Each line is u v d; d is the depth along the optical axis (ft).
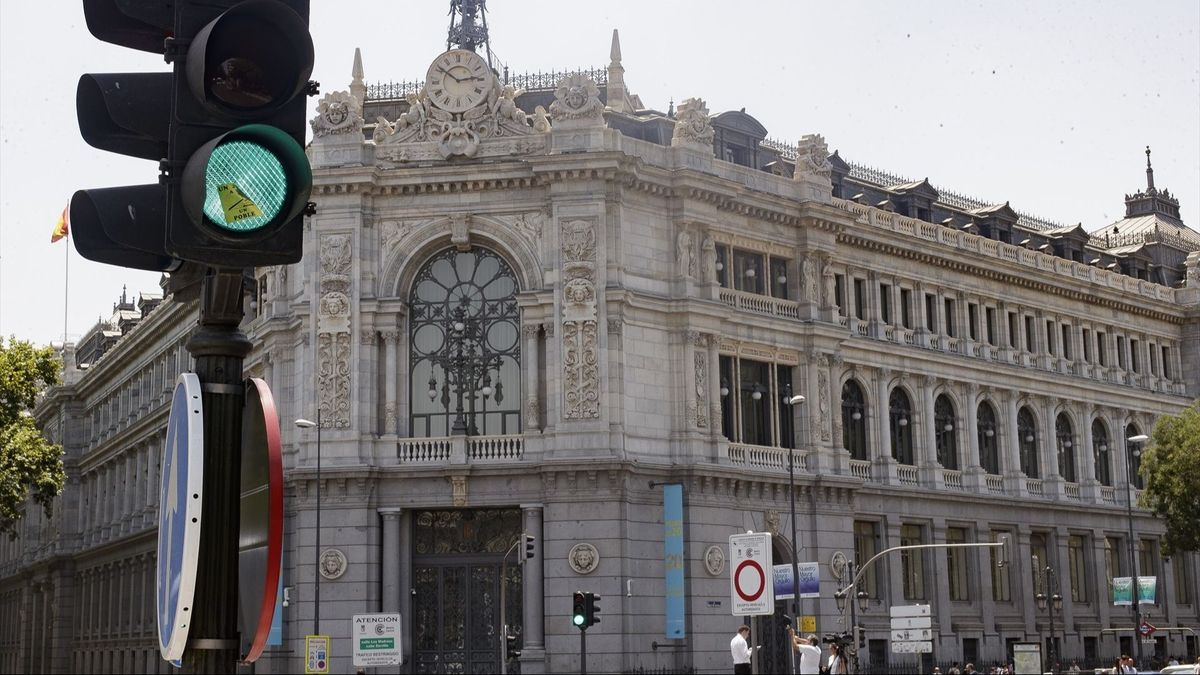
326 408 213.87
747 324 230.68
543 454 209.36
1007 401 287.28
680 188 223.92
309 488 212.23
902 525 260.01
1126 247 347.56
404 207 219.41
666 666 209.26
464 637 212.02
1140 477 321.52
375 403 214.69
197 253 22.26
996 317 290.35
